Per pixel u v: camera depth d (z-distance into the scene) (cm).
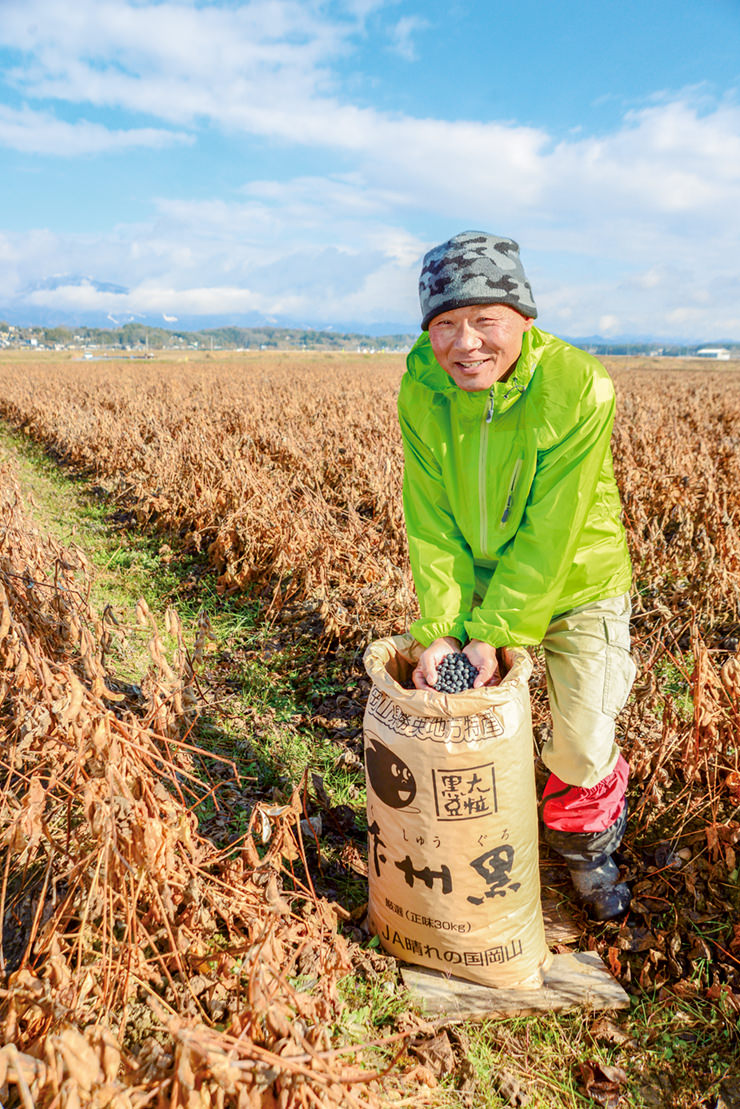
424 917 209
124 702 338
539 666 378
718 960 227
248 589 561
